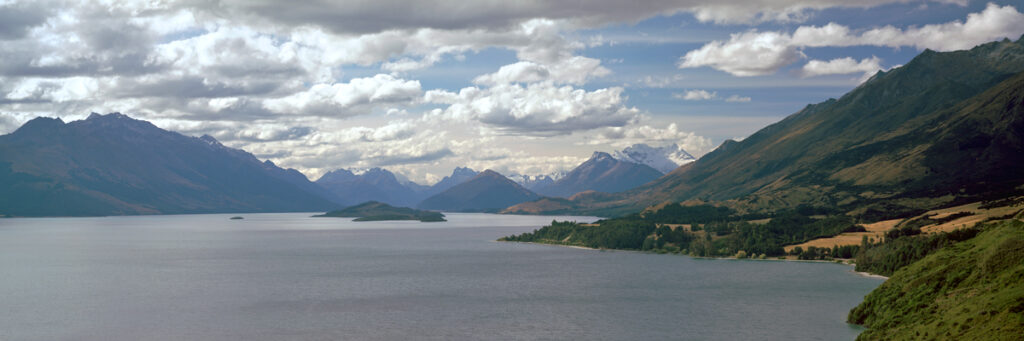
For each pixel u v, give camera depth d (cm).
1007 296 14288
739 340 18962
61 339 19962
